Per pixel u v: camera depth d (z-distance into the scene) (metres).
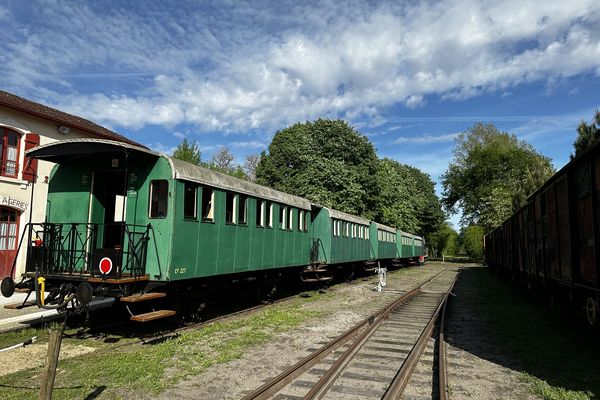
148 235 8.41
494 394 5.57
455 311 12.60
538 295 14.74
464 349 7.99
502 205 46.94
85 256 8.74
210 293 10.35
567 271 9.30
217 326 9.41
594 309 7.91
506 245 22.72
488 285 21.17
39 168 15.47
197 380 5.91
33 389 5.33
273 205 13.12
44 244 8.55
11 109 14.42
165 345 7.52
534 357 7.42
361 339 8.03
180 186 8.61
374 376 6.15
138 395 5.30
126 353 7.00
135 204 8.70
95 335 8.33
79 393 5.27
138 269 8.12
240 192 11.09
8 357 6.73
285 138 44.34
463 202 57.75
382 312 11.16
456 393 5.58
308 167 34.03
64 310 7.91
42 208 15.55
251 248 11.63
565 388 5.87
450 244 72.25
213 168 45.44
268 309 12.12
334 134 34.97
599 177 7.32
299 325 9.87
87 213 9.04
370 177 35.53
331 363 6.78
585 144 28.89
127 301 7.54
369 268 24.94
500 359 7.31
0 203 14.09
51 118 15.65
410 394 5.50
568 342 8.55
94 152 8.42
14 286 8.12
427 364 6.92
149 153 8.47
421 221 59.62
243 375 6.18
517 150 53.19
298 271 15.95
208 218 9.75
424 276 26.95
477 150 55.44
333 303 13.67
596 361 7.17
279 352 7.48
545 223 11.88
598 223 7.42
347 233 19.83
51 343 4.23
